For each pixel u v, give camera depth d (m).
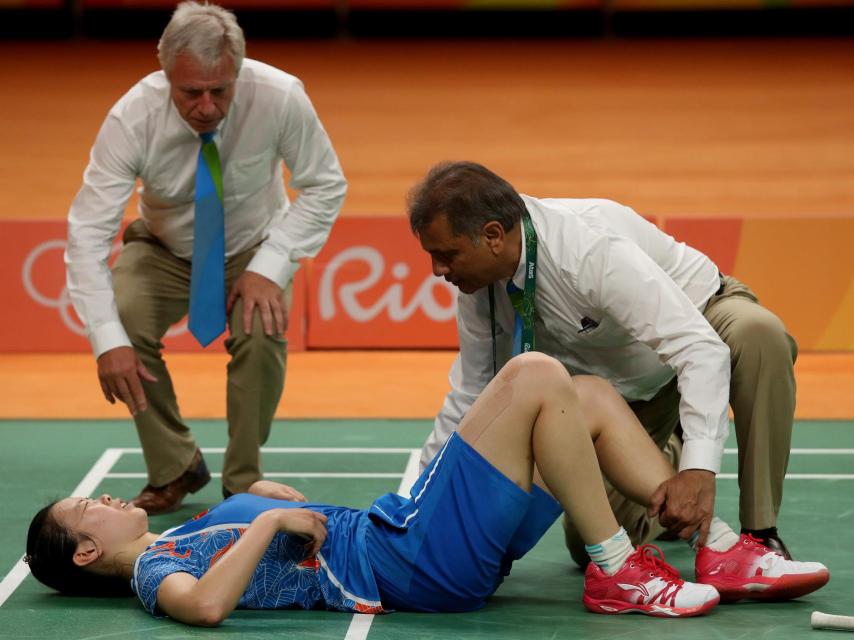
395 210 38.62
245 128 19.34
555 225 15.43
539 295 15.62
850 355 29.91
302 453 23.45
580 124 49.03
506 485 14.80
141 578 15.29
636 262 15.26
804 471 22.12
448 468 14.95
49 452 23.56
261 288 19.61
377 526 15.45
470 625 14.99
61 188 40.78
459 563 15.05
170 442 20.42
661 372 16.58
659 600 15.19
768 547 16.38
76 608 15.75
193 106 18.12
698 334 15.07
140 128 19.05
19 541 18.66
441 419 16.84
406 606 15.41
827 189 41.09
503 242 15.05
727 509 20.16
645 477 15.31
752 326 16.16
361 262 30.38
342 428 25.12
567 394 14.75
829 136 47.19
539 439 14.81
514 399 14.75
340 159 44.44
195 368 29.33
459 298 16.42
